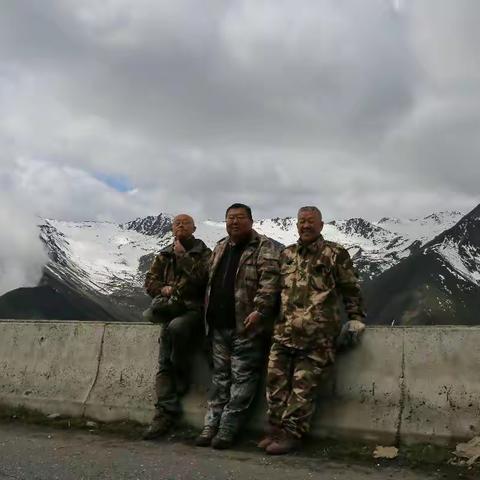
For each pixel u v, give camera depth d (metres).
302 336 5.71
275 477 4.76
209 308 6.21
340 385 5.94
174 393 6.62
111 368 7.32
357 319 5.91
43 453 5.61
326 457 5.43
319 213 6.04
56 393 7.50
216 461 5.30
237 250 6.23
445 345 5.62
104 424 6.93
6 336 8.27
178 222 6.54
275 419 5.74
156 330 7.19
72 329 7.83
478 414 5.27
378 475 4.84
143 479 4.70
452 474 4.80
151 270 6.62
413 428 5.46
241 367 6.02
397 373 5.75
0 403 7.79
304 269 5.89
